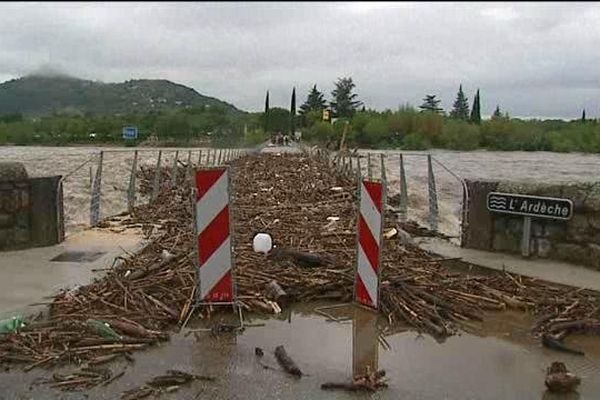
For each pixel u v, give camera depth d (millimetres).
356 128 85812
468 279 7316
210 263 6133
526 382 4660
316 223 11477
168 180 22594
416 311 6168
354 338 5598
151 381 4578
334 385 4516
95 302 6316
